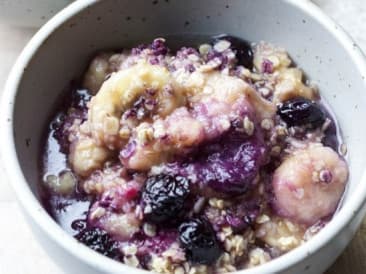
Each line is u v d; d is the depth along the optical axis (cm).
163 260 19
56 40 22
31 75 22
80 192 21
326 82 23
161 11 24
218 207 20
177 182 20
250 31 24
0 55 27
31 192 19
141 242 20
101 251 20
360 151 21
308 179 20
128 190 20
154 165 20
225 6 24
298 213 20
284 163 21
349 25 28
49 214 20
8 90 21
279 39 24
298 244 20
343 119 22
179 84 21
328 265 20
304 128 22
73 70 24
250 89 21
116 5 23
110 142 21
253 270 18
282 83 23
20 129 21
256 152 20
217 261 20
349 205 19
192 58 23
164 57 23
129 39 24
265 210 21
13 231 23
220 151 20
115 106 21
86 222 20
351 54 22
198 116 21
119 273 18
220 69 23
